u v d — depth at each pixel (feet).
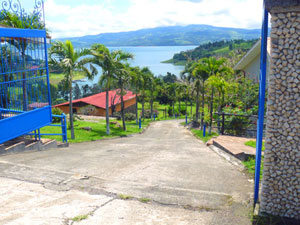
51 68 58.65
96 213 14.20
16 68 24.31
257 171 16.08
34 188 17.25
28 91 26.23
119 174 21.59
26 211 13.80
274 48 13.76
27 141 31.96
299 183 14.32
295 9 13.05
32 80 26.53
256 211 15.14
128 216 14.07
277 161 14.52
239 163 26.45
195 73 80.64
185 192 17.88
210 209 15.49
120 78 83.51
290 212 14.65
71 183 18.62
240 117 45.32
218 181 20.63
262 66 15.07
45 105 28.55
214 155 32.17
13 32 23.11
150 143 50.42
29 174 20.03
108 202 15.78
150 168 24.31
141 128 98.07
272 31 13.67
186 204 16.03
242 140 37.22
